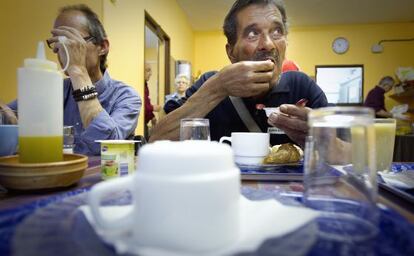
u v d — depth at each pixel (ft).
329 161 1.47
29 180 1.48
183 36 14.46
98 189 0.89
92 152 3.22
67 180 1.58
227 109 4.01
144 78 9.24
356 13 14.28
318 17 14.76
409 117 12.86
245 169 2.16
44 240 0.87
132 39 8.23
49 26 5.48
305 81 4.22
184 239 0.80
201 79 4.65
